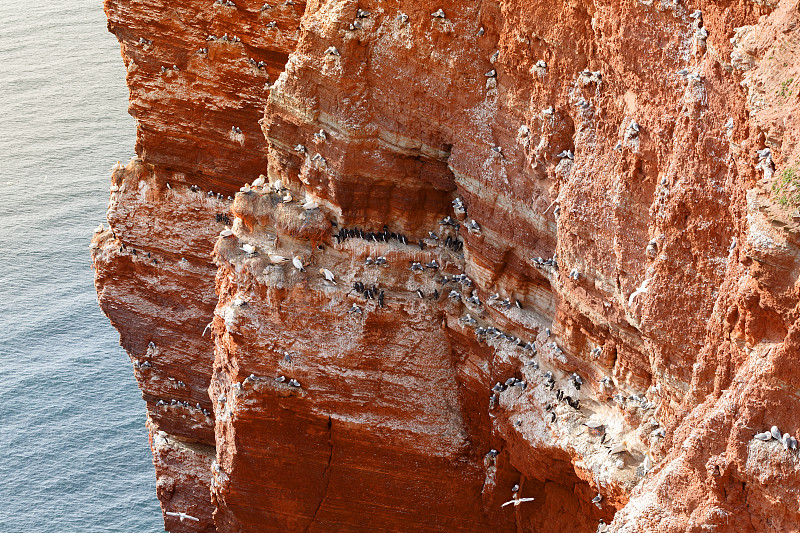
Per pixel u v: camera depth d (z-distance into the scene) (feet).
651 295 79.30
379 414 113.09
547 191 94.94
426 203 111.75
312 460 117.08
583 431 91.56
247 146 139.44
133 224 148.05
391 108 107.45
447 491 113.19
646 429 84.07
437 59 102.58
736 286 68.23
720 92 71.56
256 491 120.26
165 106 140.36
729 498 65.51
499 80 98.99
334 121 109.60
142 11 136.36
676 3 75.36
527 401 98.84
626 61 80.59
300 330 113.19
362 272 112.06
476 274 106.32
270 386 114.11
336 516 118.93
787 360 62.18
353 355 112.27
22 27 391.04
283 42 131.64
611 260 85.87
